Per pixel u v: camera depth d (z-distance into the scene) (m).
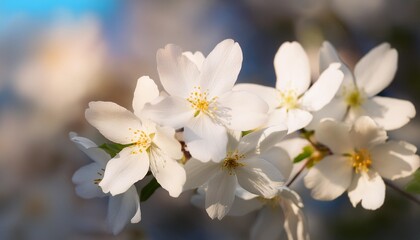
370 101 0.40
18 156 0.58
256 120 0.36
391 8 0.58
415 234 0.54
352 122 0.39
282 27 0.59
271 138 0.36
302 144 0.38
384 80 0.40
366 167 0.38
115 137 0.36
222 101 0.36
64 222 0.57
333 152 0.38
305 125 0.37
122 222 0.36
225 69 0.36
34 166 0.58
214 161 0.35
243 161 0.36
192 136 0.35
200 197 0.38
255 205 0.38
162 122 0.35
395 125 0.39
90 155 0.37
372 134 0.38
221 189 0.36
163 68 0.36
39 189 0.58
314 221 0.55
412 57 0.57
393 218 0.54
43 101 0.59
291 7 0.59
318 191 0.38
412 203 0.54
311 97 0.38
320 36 0.57
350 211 0.55
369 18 0.58
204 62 0.36
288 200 0.38
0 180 0.58
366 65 0.40
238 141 0.36
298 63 0.39
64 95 0.58
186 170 0.35
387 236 0.54
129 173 0.36
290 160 0.37
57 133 0.58
